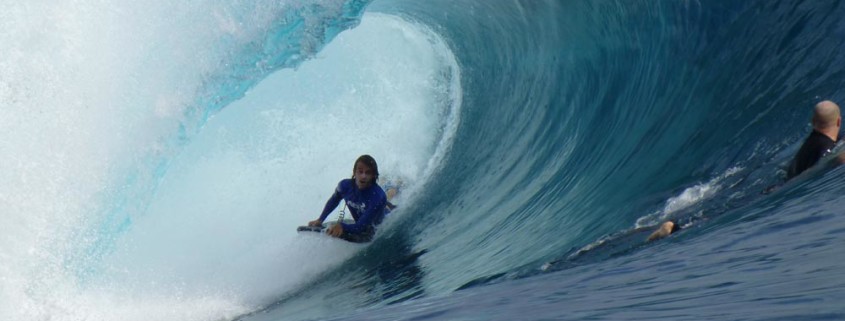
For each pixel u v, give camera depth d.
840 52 23.97
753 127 23.98
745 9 28.39
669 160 26.23
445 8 44.12
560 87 37.38
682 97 29.09
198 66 34.12
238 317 29.25
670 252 12.28
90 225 31.23
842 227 8.35
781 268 6.13
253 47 34.84
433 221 35.00
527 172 34.94
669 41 31.22
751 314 3.97
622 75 33.53
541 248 24.22
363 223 32.56
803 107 23.00
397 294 25.00
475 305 9.25
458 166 39.81
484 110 42.03
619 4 33.94
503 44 41.62
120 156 32.41
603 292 7.72
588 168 30.72
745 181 20.78
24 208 30.50
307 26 35.34
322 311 26.05
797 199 14.50
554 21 37.59
